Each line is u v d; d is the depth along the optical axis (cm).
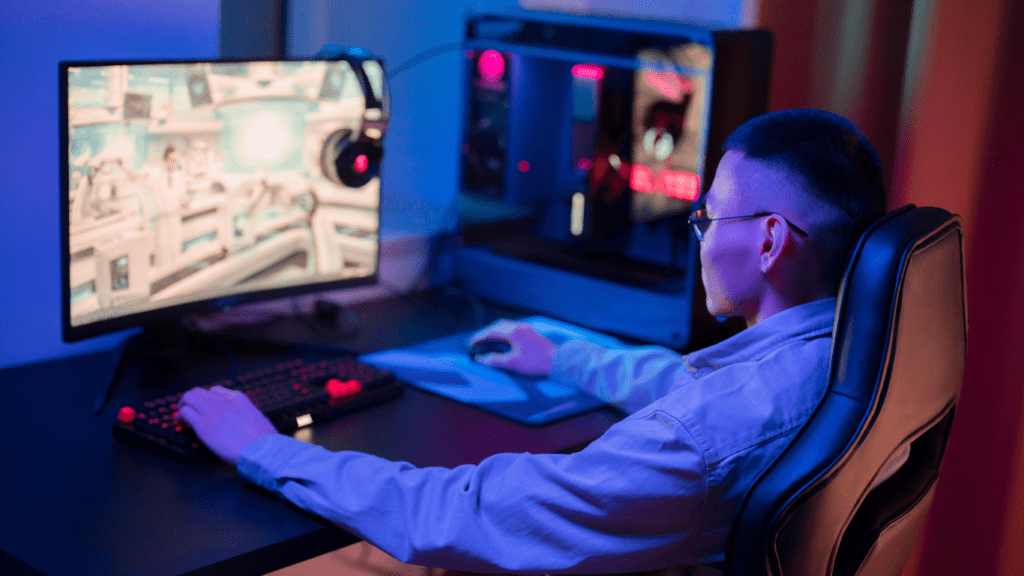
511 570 90
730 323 165
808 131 94
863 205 92
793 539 79
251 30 157
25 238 138
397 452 117
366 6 172
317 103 144
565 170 183
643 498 87
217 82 133
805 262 94
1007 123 151
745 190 96
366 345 155
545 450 121
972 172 155
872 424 80
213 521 99
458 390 137
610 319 167
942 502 168
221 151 135
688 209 159
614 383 136
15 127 134
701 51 149
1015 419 159
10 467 109
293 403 123
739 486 87
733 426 87
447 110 190
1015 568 166
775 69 176
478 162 183
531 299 177
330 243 152
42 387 132
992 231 156
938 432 98
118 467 110
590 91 172
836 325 83
